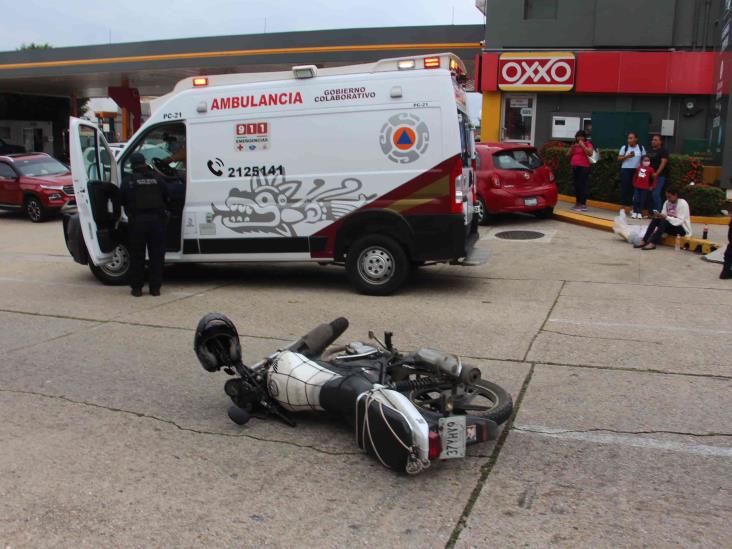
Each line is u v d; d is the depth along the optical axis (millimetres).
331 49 25719
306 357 4688
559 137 18281
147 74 31609
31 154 19016
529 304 7957
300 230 8547
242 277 9898
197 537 3291
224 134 8648
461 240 8094
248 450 4230
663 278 9367
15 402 5062
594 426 4512
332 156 8305
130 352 6250
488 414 4086
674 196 11258
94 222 8680
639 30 17266
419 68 7980
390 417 3732
